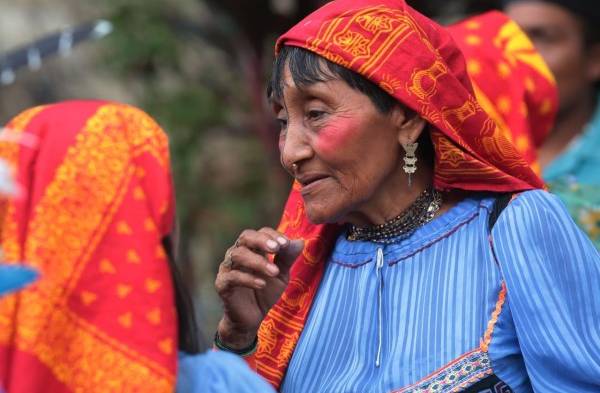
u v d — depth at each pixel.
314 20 3.66
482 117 3.67
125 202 2.95
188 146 10.12
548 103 4.87
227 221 10.46
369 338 3.74
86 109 3.02
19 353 2.79
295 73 3.65
